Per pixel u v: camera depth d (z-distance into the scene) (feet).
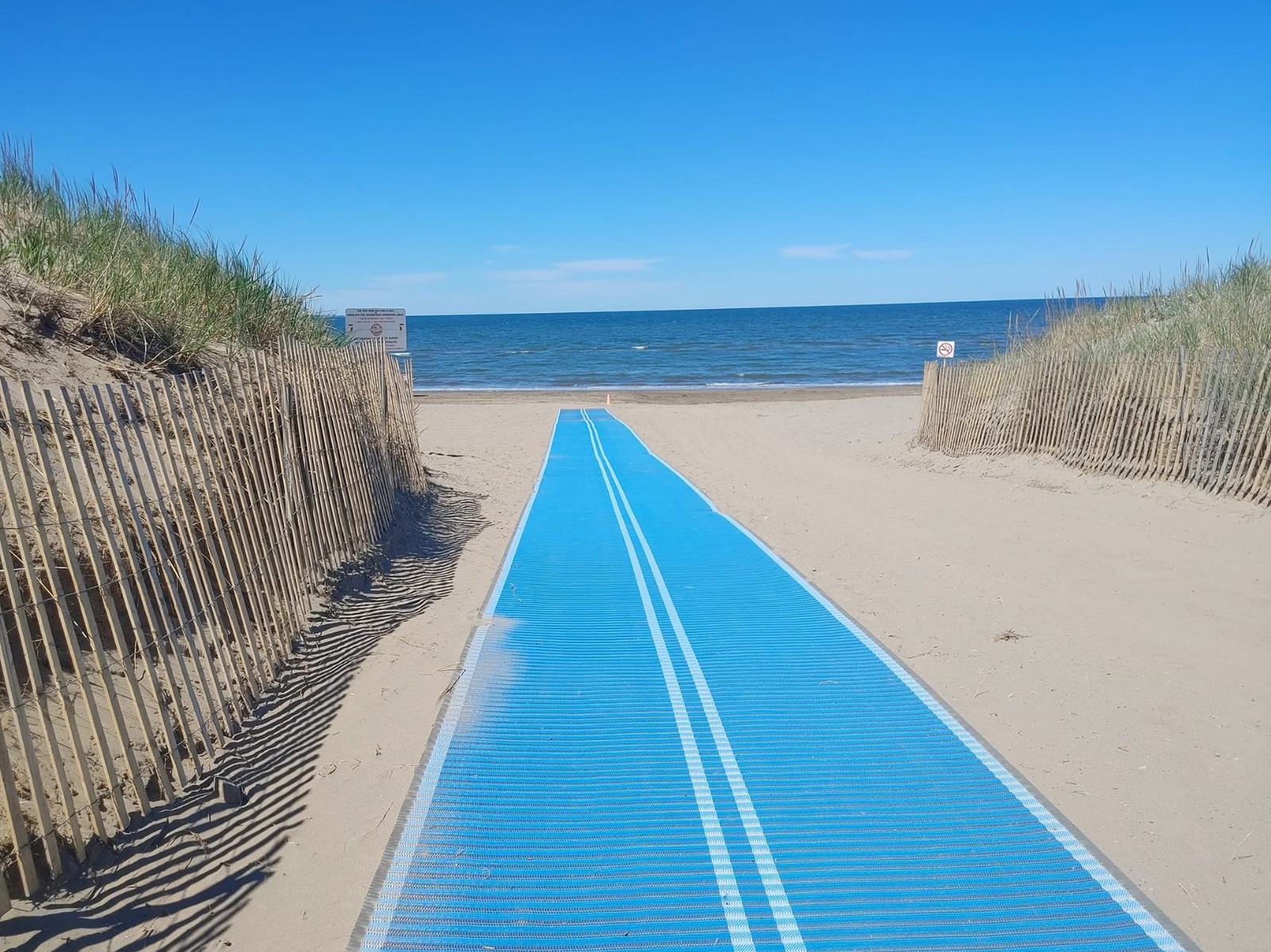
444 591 27.78
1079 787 15.88
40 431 13.28
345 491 27.12
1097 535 32.96
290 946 11.75
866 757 17.03
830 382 137.08
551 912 12.62
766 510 40.86
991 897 12.91
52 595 12.72
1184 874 13.41
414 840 14.24
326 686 19.77
